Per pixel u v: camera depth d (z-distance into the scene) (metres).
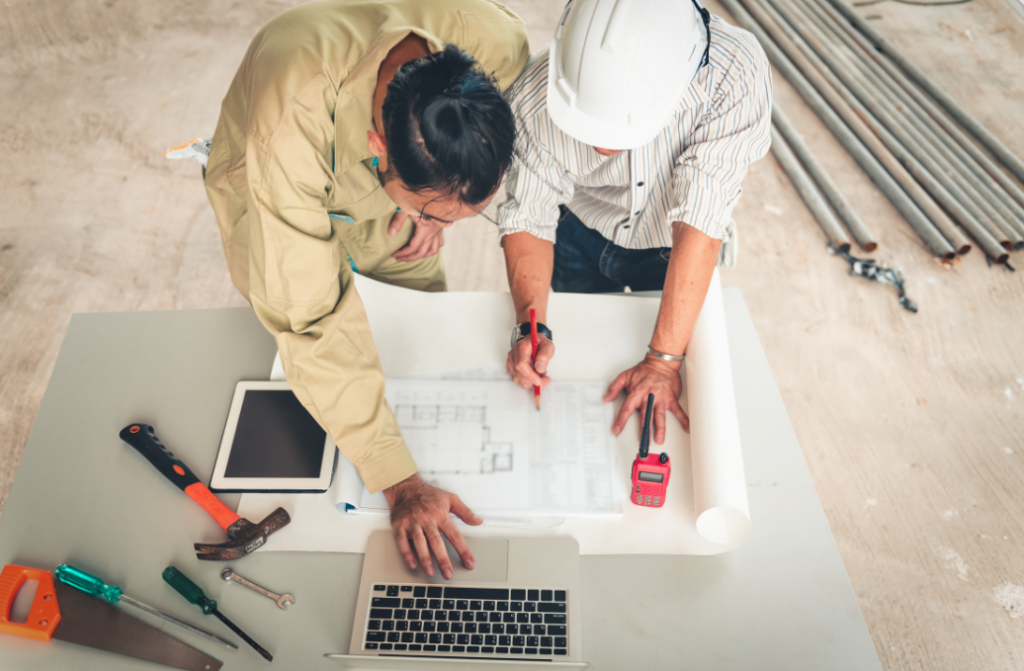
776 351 2.22
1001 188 2.60
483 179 0.76
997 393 2.11
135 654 0.87
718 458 0.97
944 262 2.45
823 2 3.40
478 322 1.24
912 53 3.16
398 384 1.13
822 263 2.46
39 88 2.96
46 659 0.87
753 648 0.88
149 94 2.97
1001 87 3.00
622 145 0.95
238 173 1.06
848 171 2.75
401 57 0.86
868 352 2.22
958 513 1.86
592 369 1.17
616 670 0.86
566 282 1.61
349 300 0.99
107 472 1.05
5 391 2.04
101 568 0.95
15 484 1.03
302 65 0.86
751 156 1.03
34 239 2.44
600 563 0.95
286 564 0.96
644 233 1.32
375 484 0.99
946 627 1.67
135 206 2.56
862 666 0.86
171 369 1.19
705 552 0.96
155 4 3.40
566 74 0.92
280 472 1.04
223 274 2.38
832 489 1.92
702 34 0.92
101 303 2.28
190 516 1.01
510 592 0.92
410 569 0.94
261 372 1.18
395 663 0.87
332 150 0.96
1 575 0.92
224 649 0.88
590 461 1.05
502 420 1.09
